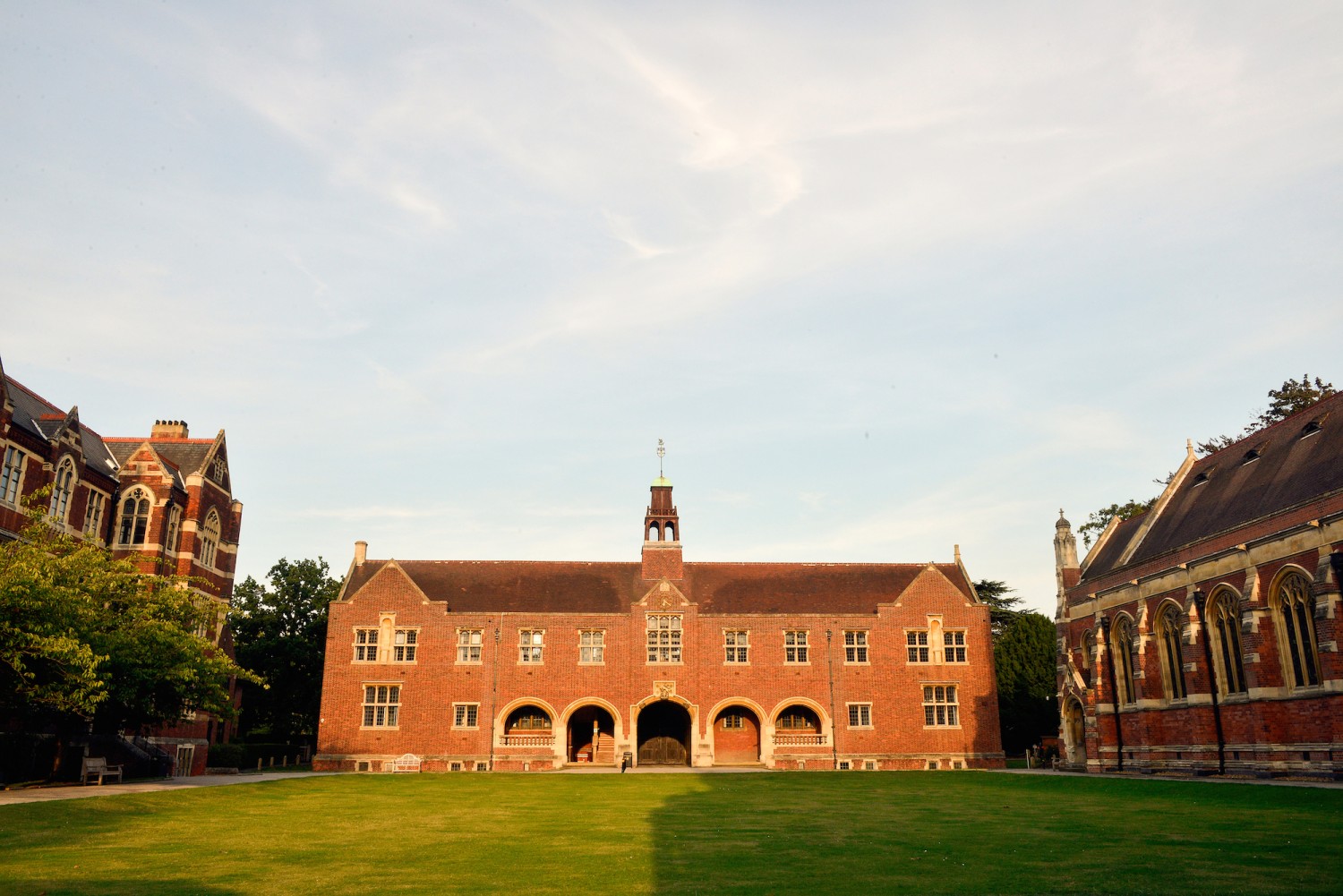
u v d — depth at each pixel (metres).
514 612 64.00
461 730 61.53
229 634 60.28
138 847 20.70
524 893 15.58
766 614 65.06
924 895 15.30
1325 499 38.56
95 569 34.50
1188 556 47.56
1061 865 18.22
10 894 15.21
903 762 62.78
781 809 30.67
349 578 66.88
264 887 16.09
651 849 20.94
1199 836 22.05
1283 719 40.59
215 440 58.34
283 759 69.12
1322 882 15.98
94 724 37.69
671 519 69.81
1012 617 88.00
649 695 62.88
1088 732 54.88
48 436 47.34
